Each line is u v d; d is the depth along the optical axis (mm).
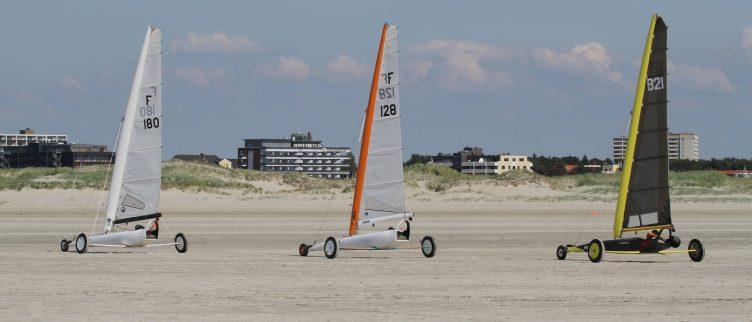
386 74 101562
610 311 65188
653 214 96688
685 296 71875
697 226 175750
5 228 169250
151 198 109688
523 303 68625
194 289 75688
